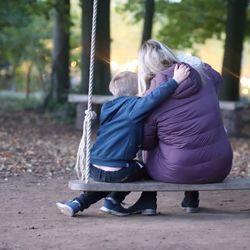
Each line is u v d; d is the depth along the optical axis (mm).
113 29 65125
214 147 8914
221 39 34594
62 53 32062
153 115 8898
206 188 8812
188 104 8852
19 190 11555
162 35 35906
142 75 9164
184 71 8859
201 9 33344
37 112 31750
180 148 8836
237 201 10883
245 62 73688
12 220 9000
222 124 9180
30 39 48906
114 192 9312
